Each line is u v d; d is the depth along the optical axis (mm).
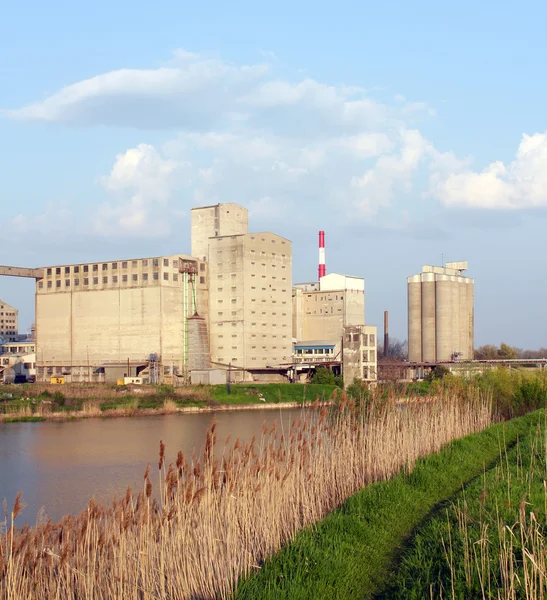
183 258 185500
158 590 24562
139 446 87875
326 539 27969
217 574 24969
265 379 189500
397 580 24125
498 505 30438
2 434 101125
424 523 31297
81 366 191875
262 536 28359
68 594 23516
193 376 175125
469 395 69188
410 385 83875
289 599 22469
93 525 25391
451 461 43719
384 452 42281
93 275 191000
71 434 100688
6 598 22219
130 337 183375
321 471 36156
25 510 53281
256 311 188875
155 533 26312
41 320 199875
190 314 185375
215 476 29203
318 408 44312
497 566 23484
